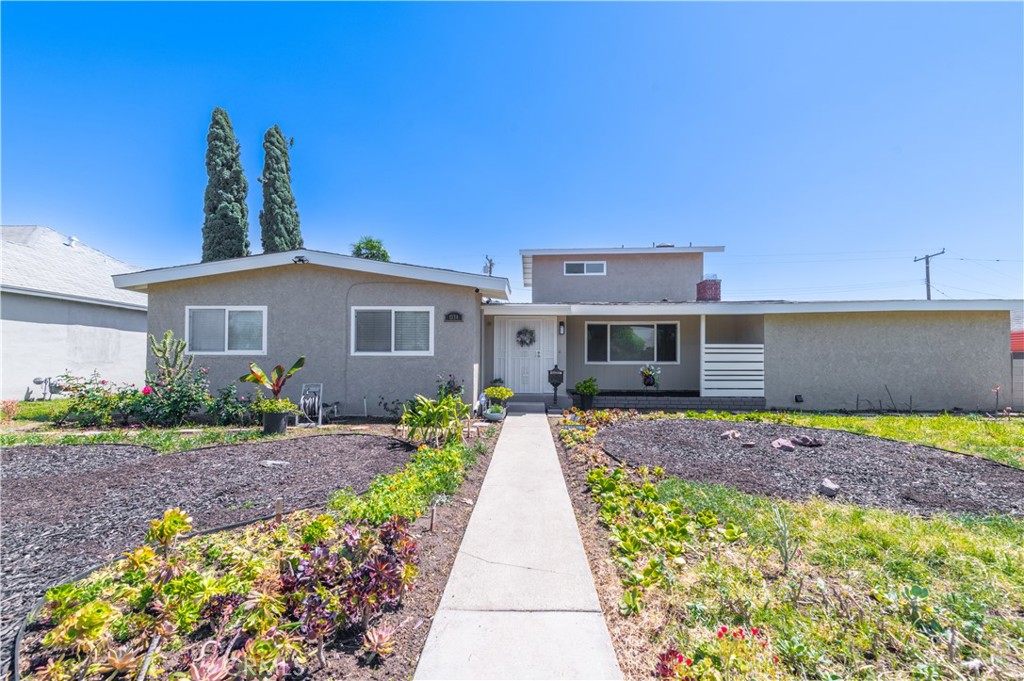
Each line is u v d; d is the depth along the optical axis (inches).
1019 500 156.1
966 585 101.3
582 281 581.0
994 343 392.2
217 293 354.0
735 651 77.3
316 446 240.5
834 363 409.1
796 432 265.3
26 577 103.7
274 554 111.9
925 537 122.5
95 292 528.7
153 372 348.8
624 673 79.4
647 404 412.5
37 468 196.2
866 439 245.4
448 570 115.5
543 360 451.2
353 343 353.7
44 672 71.9
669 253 576.1
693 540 125.0
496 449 245.8
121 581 94.8
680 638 85.6
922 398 398.3
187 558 109.0
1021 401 387.5
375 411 350.6
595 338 489.1
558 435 284.0
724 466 198.7
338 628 86.7
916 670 74.5
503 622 93.9
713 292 520.1
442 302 353.1
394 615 94.1
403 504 136.0
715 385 418.3
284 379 316.8
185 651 77.9
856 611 89.5
